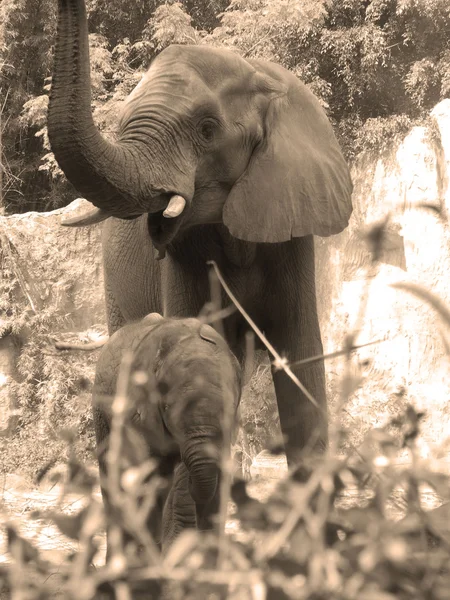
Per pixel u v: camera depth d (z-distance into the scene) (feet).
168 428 22.12
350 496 5.80
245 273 30.81
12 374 69.87
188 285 30.86
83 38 25.98
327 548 5.34
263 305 31.30
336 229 30.60
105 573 5.31
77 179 26.35
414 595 5.12
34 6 101.24
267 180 29.71
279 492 5.58
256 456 44.11
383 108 88.89
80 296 75.41
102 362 25.54
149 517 21.80
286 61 85.97
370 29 85.76
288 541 5.43
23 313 70.33
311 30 86.22
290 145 30.50
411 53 90.02
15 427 68.03
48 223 75.92
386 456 5.88
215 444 21.54
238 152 29.50
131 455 13.14
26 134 106.73
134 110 28.53
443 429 62.80
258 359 40.52
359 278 72.59
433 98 87.35
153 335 23.45
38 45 100.83
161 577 5.26
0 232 73.92
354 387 6.17
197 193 29.09
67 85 25.96
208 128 28.84
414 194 71.97
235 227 29.22
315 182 30.42
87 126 26.12
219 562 5.33
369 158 76.48
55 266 74.90
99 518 5.61
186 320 24.03
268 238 29.35
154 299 34.76
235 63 30.19
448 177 71.36
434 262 69.67
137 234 35.76
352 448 5.86
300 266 31.19
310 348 30.89
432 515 5.52
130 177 26.71
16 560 5.64
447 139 71.10
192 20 96.73
